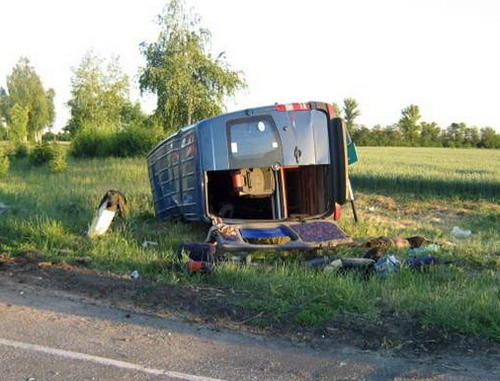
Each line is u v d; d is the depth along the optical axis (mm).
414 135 87125
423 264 8680
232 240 9484
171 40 35312
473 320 6062
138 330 6180
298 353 5602
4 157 24938
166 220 12953
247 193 10883
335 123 10898
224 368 5238
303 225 10250
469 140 85750
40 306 6934
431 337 5848
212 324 6363
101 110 50750
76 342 5805
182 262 8422
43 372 5086
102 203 11242
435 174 25297
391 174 23703
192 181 11016
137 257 9055
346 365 5336
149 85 35156
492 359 5438
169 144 12219
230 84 35781
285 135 10672
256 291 7297
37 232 10586
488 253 10141
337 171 10875
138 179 21609
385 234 11875
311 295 6938
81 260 8961
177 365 5289
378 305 6691
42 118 95375
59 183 20656
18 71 94875
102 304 7031
